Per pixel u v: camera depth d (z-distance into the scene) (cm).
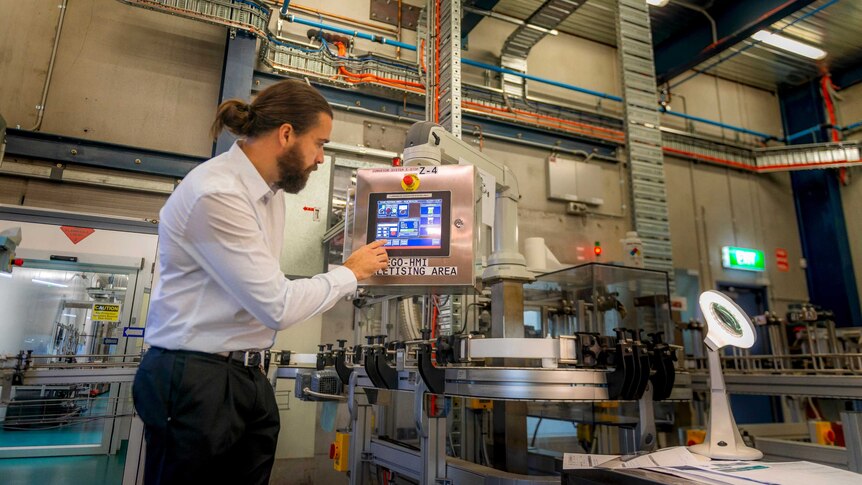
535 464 198
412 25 464
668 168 560
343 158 401
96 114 365
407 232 127
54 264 344
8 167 337
